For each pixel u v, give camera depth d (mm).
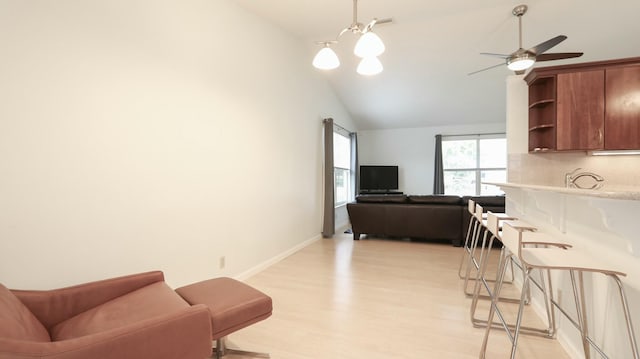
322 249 4449
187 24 2523
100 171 1884
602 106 3369
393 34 4238
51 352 949
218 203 2859
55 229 1671
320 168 5293
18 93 1515
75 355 981
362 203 5023
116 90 1970
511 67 3480
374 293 2783
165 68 2326
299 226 4488
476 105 6711
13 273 1517
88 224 1826
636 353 1204
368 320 2268
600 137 3369
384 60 5020
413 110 7047
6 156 1482
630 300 1348
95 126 1854
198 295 1703
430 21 3879
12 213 1507
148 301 1572
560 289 1997
